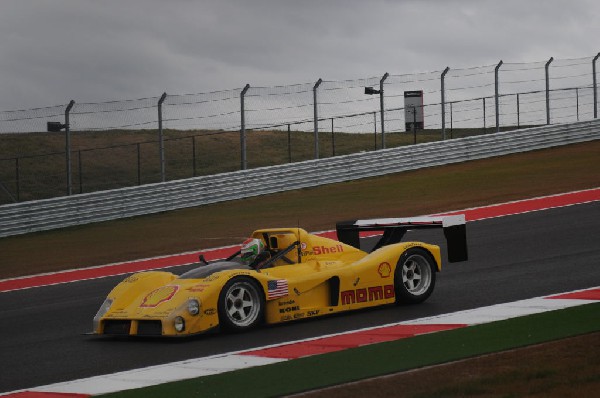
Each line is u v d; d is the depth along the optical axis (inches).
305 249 731.4
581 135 2324.1
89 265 1310.3
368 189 1883.6
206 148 3161.9
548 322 609.9
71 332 765.9
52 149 3169.3
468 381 455.5
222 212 1784.0
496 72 2170.3
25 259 1448.1
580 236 1118.4
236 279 671.1
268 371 522.0
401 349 556.4
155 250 1393.9
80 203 1806.1
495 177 1879.9
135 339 691.4
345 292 716.7
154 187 1861.5
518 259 987.3
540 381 443.8
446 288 829.8
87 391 513.7
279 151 3095.5
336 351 567.2
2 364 639.1
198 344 640.4
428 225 764.6
